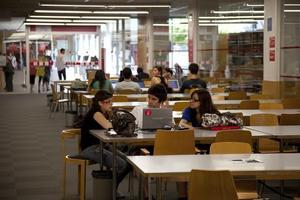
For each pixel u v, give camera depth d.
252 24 12.70
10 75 22.58
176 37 18.00
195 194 3.33
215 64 14.93
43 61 22.72
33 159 8.05
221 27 14.55
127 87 11.05
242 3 13.29
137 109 5.76
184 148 5.00
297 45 10.59
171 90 11.09
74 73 24.56
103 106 5.97
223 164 3.84
